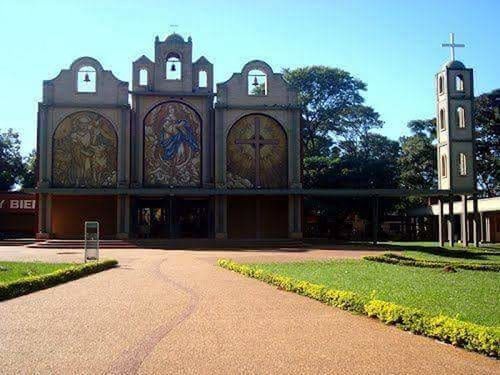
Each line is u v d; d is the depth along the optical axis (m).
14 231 55.31
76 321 11.41
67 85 44.69
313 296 14.59
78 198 45.09
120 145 44.41
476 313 11.45
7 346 9.34
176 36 46.66
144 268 23.38
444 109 44.88
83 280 18.69
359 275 19.48
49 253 33.34
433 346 9.40
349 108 67.06
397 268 22.94
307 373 7.94
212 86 46.38
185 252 34.69
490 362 8.44
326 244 43.59
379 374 7.86
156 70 45.88
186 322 11.38
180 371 8.01
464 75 44.56
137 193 43.19
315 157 60.72
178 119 45.75
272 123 46.03
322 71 66.50
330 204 57.62
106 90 44.88
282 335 10.25
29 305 13.37
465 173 43.75
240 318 11.86
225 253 33.69
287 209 46.12
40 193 43.28
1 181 67.12
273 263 25.09
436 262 26.38
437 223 61.09
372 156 63.94
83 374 7.82
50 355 8.79
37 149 44.06
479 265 24.28
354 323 11.34
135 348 9.23
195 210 47.25
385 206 59.09
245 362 8.47
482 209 49.66
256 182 45.41
